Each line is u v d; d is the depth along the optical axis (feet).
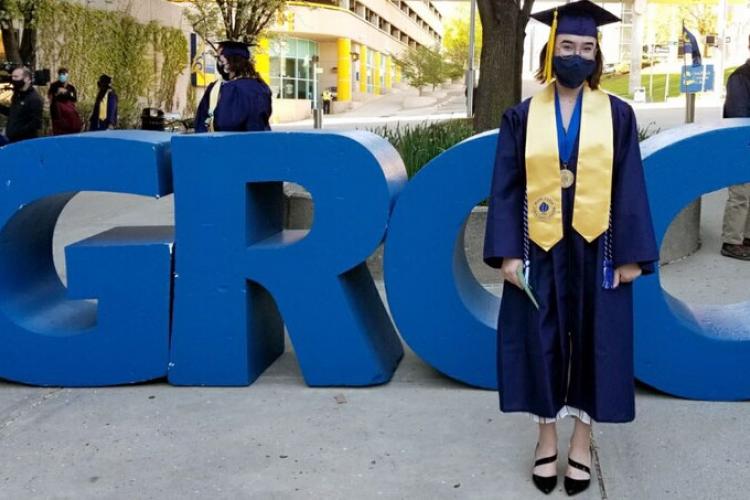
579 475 10.68
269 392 14.66
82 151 14.65
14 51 48.98
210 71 87.30
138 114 80.02
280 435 12.69
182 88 97.55
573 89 10.18
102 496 10.82
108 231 16.66
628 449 11.96
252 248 14.70
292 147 14.39
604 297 10.15
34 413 13.84
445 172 14.12
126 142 14.57
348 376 14.76
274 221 16.35
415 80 178.60
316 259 14.55
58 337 15.10
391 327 16.75
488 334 14.39
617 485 10.87
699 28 149.07
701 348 13.84
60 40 68.49
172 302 14.99
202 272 14.78
